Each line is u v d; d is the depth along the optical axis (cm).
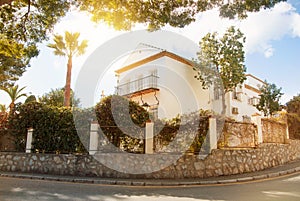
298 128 1603
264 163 1117
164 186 792
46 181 853
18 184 773
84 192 662
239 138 1079
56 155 1016
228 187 757
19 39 988
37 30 1000
